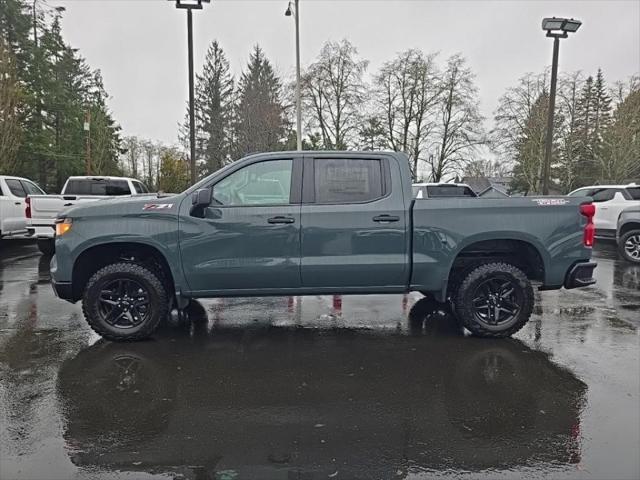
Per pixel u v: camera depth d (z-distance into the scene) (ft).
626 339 16.11
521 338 16.20
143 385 12.23
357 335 16.58
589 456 9.01
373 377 12.82
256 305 20.93
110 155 165.48
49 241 34.99
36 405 11.03
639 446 9.36
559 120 132.16
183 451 9.12
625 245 34.65
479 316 16.11
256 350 14.98
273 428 10.05
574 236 15.66
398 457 8.98
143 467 8.59
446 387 12.17
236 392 11.84
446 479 8.30
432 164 123.54
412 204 15.38
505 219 15.40
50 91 115.03
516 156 136.56
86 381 12.46
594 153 141.49
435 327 17.52
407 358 14.28
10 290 23.94
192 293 15.29
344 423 10.29
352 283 15.53
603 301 22.00
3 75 87.40
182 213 14.94
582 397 11.58
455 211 15.35
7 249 41.60
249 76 119.85
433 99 120.06
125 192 38.45
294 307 20.58
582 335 16.56
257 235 15.02
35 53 109.40
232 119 98.58
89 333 16.65
